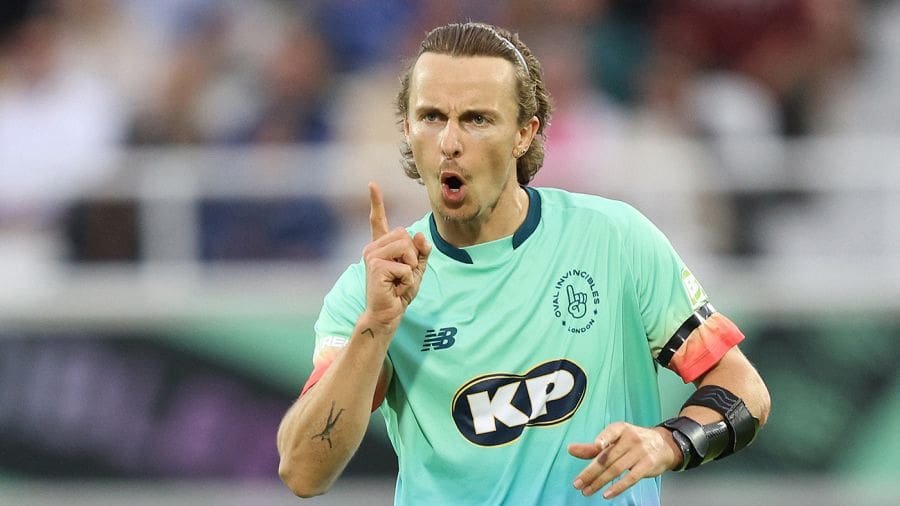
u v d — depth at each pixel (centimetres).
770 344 2795
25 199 3161
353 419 1231
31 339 2811
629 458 1169
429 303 1301
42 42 3362
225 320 2806
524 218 1313
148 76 3309
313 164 3011
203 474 2780
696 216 3017
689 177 3009
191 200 2958
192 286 2878
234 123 3219
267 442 2781
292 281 2906
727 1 3412
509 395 1276
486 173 1239
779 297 2797
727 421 1247
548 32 3319
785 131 3344
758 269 2956
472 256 1302
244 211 2973
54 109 3253
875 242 3036
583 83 3225
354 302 1318
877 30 3547
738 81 3388
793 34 3425
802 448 2766
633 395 1314
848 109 3400
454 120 1230
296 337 2800
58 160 3200
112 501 2784
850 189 2977
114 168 3062
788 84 3381
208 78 3288
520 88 1255
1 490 2786
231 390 2792
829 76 3419
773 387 2786
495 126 1234
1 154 3200
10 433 2794
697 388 1310
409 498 1302
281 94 3216
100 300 2814
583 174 2977
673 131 3253
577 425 1270
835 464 2759
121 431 2789
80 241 2952
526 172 1358
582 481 1166
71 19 3397
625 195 2980
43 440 2792
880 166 3059
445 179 1239
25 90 3300
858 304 2783
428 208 2992
